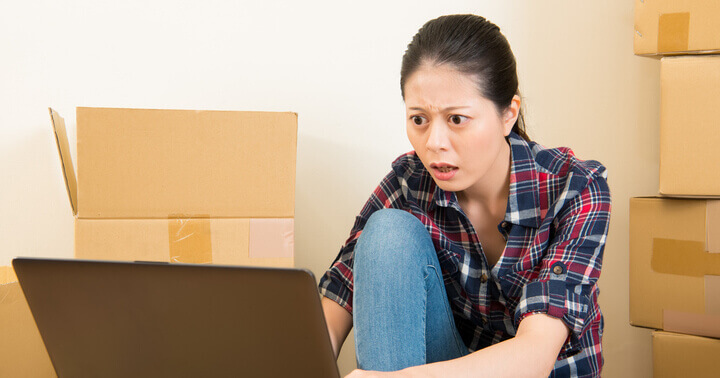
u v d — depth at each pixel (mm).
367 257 1011
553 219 1088
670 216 1379
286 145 1382
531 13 1663
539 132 1686
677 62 1326
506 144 1145
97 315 866
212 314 814
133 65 1714
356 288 1021
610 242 1658
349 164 1743
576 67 1649
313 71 1729
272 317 793
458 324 1267
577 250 1016
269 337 807
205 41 1718
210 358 840
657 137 1601
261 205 1380
